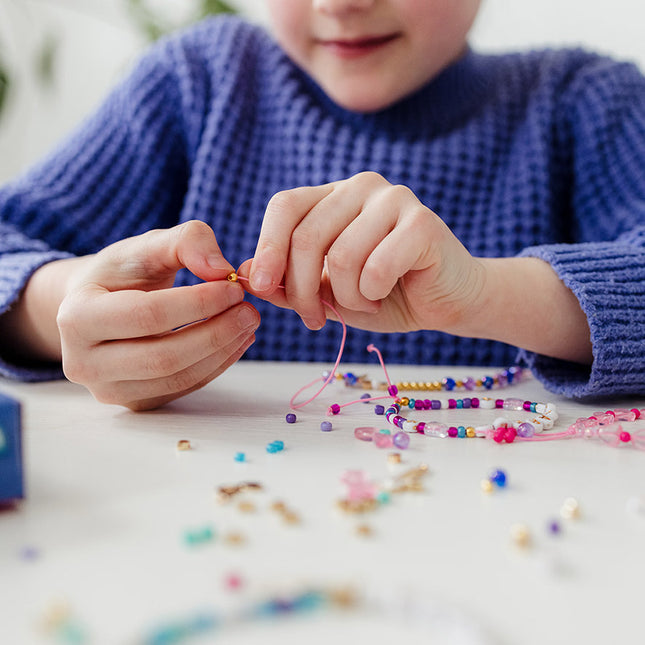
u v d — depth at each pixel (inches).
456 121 24.8
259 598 8.5
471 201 24.0
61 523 10.1
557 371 17.4
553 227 24.0
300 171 24.5
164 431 13.5
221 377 18.2
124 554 9.4
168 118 25.6
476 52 27.8
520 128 24.7
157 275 14.8
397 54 21.9
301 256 14.3
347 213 14.5
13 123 49.6
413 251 14.0
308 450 12.6
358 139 24.2
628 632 8.1
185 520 10.2
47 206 22.8
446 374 19.0
